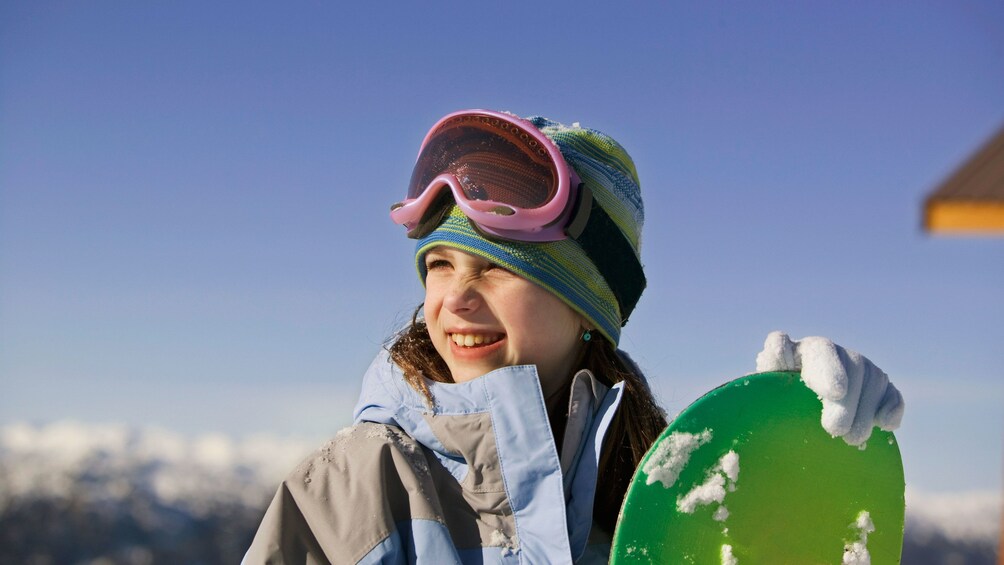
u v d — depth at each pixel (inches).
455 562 58.2
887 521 62.1
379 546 57.6
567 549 59.2
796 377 62.5
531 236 65.0
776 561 59.9
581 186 67.6
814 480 61.4
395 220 69.1
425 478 61.3
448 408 62.1
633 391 69.9
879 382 62.1
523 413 61.0
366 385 67.0
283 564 57.4
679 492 59.3
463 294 64.4
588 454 63.5
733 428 60.7
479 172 65.7
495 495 60.9
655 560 58.2
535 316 65.2
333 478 60.2
